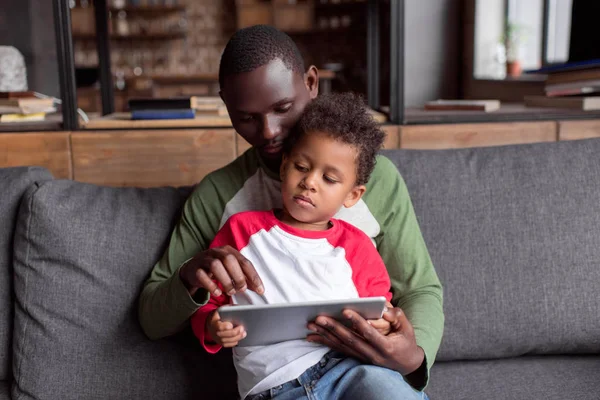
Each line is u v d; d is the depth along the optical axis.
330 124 0.96
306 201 0.97
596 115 1.72
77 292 1.16
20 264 1.18
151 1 6.97
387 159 1.20
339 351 0.97
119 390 1.13
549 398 1.11
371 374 0.91
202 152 1.65
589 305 1.26
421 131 1.65
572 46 2.41
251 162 1.17
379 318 0.91
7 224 1.23
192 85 6.36
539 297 1.26
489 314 1.25
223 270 0.91
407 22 4.23
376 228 1.12
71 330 1.15
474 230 1.29
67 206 1.20
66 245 1.17
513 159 1.35
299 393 0.92
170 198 1.28
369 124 1.00
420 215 1.29
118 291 1.17
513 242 1.28
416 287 1.11
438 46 4.29
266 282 0.98
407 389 0.91
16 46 2.62
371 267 1.02
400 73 1.64
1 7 2.62
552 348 1.27
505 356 1.28
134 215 1.23
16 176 1.27
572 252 1.28
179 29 7.08
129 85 6.28
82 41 6.67
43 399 1.13
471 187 1.31
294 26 6.89
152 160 1.64
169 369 1.15
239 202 1.14
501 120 1.69
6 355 1.20
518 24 3.96
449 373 1.22
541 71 2.06
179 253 1.15
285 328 0.92
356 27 6.82
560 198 1.31
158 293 1.06
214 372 1.16
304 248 1.00
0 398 1.16
